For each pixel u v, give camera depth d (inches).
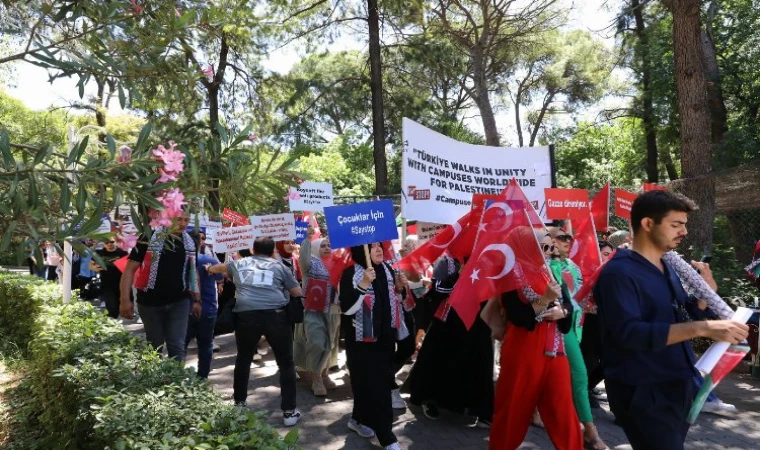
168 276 214.1
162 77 140.3
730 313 113.5
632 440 110.5
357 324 187.3
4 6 133.3
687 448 195.6
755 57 623.8
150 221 118.2
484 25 746.2
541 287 159.0
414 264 213.9
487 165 275.1
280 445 108.7
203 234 292.0
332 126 865.5
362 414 187.8
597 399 244.1
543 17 755.4
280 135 748.0
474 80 815.7
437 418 226.5
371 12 739.4
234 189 121.0
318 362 253.6
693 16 403.9
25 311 309.0
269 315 213.5
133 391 143.2
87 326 207.0
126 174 110.6
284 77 751.1
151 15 136.9
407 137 252.1
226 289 328.5
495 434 165.0
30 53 119.3
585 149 1314.0
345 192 1146.0
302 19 717.3
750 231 395.2
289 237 275.4
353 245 186.9
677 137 751.1
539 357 158.7
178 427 119.6
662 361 107.5
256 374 296.4
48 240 103.2
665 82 681.0
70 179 109.8
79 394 152.1
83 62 125.1
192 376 156.0
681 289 115.0
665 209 110.5
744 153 581.9
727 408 231.8
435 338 221.0
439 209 261.1
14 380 257.9
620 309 107.3
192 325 257.3
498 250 161.9
